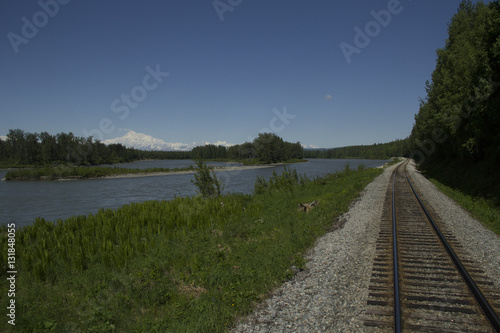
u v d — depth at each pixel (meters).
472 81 22.09
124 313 5.68
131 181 52.47
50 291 6.85
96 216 15.32
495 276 6.27
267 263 7.70
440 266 6.87
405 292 5.62
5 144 107.75
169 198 31.17
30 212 23.41
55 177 56.62
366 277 6.45
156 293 6.30
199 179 20.56
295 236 9.96
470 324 4.57
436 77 36.16
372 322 4.68
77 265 8.07
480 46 19.28
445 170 33.53
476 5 29.64
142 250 9.44
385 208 14.80
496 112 17.23
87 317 5.57
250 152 108.69
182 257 8.58
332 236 10.26
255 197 21.47
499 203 14.71
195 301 5.97
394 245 8.37
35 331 5.12
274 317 5.21
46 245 10.30
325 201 17.05
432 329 4.45
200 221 12.87
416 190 21.86
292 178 26.42
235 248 9.49
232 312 5.46
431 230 10.30
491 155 21.12
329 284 6.30
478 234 9.73
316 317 5.05
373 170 45.53
